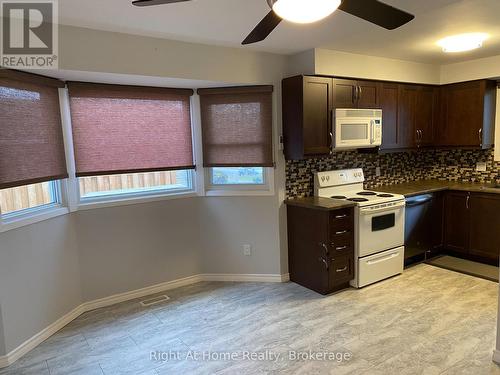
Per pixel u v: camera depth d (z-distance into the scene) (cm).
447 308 316
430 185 461
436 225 444
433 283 371
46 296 288
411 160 496
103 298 342
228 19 256
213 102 372
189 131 373
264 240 384
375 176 458
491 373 228
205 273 398
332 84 360
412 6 238
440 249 456
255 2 224
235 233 388
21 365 253
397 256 390
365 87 386
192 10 238
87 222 328
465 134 443
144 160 349
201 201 388
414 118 440
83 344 277
